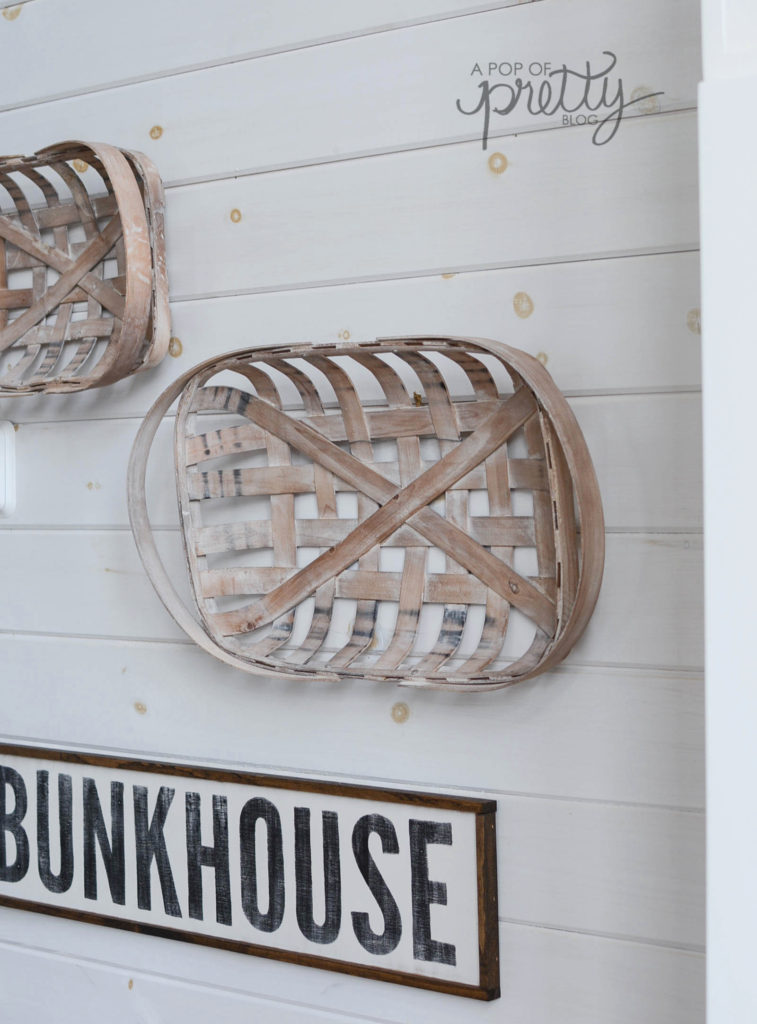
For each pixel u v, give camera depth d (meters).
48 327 1.22
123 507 1.19
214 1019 1.12
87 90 1.21
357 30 1.05
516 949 0.98
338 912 1.05
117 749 1.20
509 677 0.91
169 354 1.16
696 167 0.91
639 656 0.93
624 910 0.94
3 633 1.27
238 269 1.12
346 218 1.06
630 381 0.93
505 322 0.99
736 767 0.63
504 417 0.95
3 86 1.26
